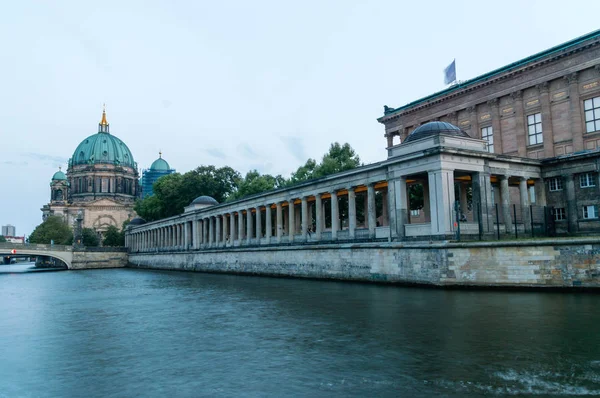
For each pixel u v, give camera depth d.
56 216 179.00
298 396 12.81
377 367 15.16
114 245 166.50
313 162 86.75
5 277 85.25
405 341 18.50
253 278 60.56
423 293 33.59
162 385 14.27
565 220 48.38
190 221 100.31
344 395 12.74
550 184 50.16
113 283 61.91
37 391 14.17
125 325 25.41
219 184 123.75
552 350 16.34
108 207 199.25
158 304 34.78
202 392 13.48
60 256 120.88
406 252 40.28
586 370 14.09
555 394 12.23
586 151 46.94
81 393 13.84
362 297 32.94
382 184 52.22
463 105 65.75
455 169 41.44
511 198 57.59
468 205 63.97
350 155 83.38
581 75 52.38
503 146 60.53
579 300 26.77
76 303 37.50
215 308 30.98
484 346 17.19
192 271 89.62
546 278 31.50
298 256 56.84
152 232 126.00
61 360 17.84
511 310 24.42
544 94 55.44
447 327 20.78
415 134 44.62
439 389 12.90
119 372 15.89
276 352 17.70
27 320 28.31
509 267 33.12
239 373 15.17
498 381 13.35
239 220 79.31
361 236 50.84
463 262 35.47
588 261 29.94
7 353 19.25
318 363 15.93
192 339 20.83
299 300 32.91
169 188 125.00
